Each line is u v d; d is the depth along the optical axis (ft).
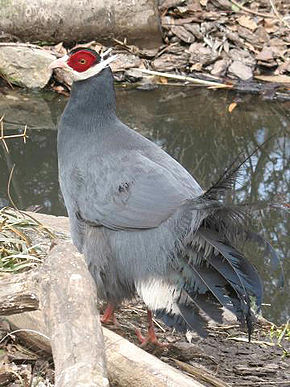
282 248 19.58
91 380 9.29
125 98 29.37
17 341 13.24
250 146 25.49
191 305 12.64
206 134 26.25
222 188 12.36
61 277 10.88
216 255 12.50
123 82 30.71
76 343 9.90
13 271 14.34
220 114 28.09
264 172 23.59
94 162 14.07
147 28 32.50
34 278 11.31
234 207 12.23
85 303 10.50
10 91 29.89
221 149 25.12
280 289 18.28
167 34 33.30
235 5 34.60
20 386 12.10
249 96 29.78
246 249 19.80
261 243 12.46
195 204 12.71
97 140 14.35
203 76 31.30
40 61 29.91
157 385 11.42
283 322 17.08
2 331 13.30
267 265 19.15
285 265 18.97
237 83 30.71
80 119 14.57
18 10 31.63
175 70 31.73
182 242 12.75
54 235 16.48
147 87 30.37
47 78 29.81
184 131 26.45
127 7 32.12
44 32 31.99
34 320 12.87
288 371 14.52
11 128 26.18
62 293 10.65
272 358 15.03
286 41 33.06
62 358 9.77
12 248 15.62
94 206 13.78
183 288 12.67
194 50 32.50
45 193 22.07
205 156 24.44
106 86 14.57
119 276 13.80
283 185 22.56
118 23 32.27
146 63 31.89
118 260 13.64
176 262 12.80
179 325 12.62
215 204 12.30
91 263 14.03
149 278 13.14
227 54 32.24
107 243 13.78
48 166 23.70
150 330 14.19
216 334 15.76
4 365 12.48
